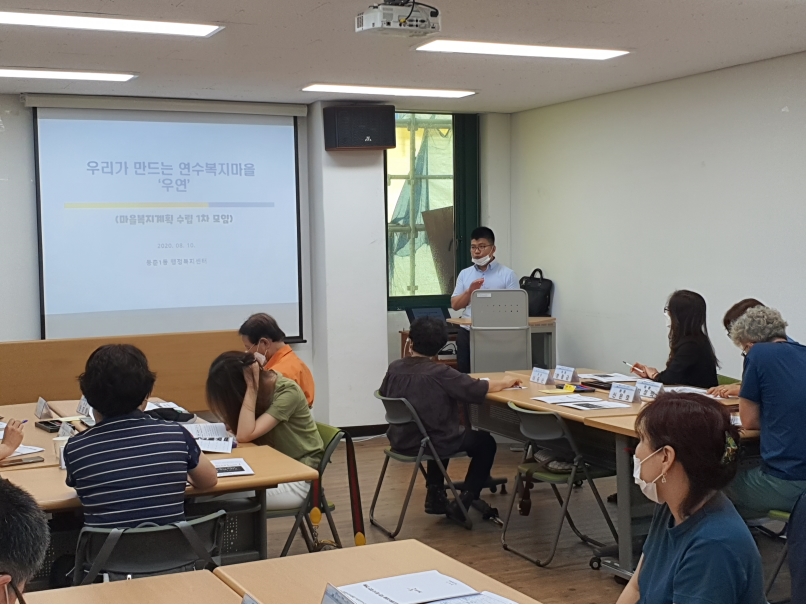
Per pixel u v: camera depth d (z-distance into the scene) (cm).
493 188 839
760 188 578
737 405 434
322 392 766
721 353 614
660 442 185
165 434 298
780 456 362
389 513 543
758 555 179
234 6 428
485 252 720
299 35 493
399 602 191
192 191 733
